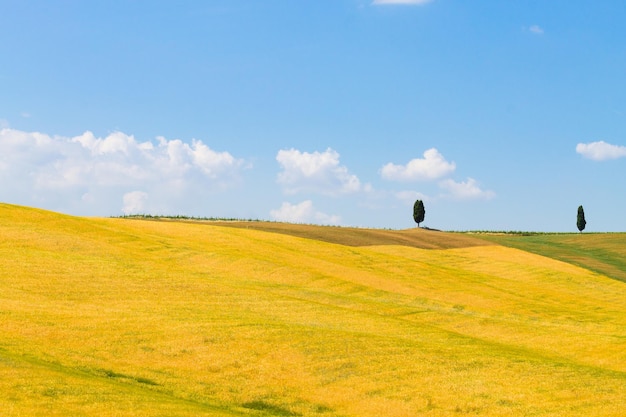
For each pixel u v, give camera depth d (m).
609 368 39.12
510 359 37.53
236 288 54.16
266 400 30.72
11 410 23.52
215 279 57.50
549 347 44.72
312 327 42.62
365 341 39.59
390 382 33.19
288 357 36.31
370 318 47.97
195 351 36.44
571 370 35.69
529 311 61.53
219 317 43.47
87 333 37.66
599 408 29.83
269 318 44.75
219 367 34.47
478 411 29.67
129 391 28.56
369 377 33.81
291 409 29.92
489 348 40.81
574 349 44.12
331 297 56.00
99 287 49.50
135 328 39.44
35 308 41.91
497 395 31.48
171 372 33.22
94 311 42.75
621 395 31.53
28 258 55.78
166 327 40.12
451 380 33.50
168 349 36.44
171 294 49.72
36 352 33.06
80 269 54.25
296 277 63.28
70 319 40.12
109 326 39.38
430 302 59.97
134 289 50.03
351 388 32.50
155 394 29.14
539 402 30.64
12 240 61.66
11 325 37.38
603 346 44.88
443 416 29.22
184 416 25.86
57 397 25.75
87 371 31.34
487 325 51.00
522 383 33.22
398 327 45.75
